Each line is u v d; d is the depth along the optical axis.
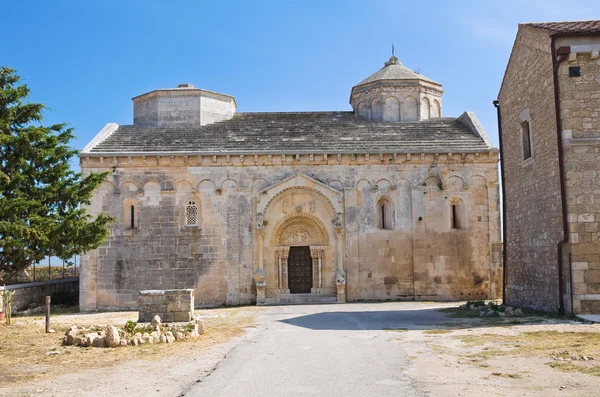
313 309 26.66
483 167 31.22
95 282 29.91
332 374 11.05
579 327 16.34
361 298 30.50
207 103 35.47
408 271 30.73
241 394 9.61
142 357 13.48
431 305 27.53
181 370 11.84
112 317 25.59
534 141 22.19
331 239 31.08
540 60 21.34
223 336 17.14
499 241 30.86
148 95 35.62
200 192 30.69
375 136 32.75
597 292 18.66
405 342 14.92
